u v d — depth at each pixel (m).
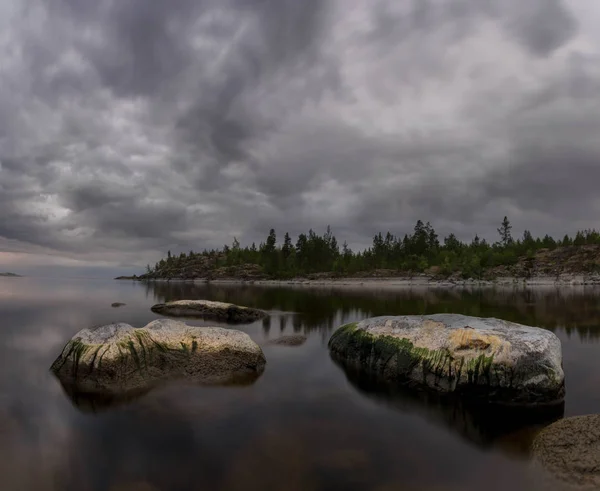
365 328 3.70
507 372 2.63
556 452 1.91
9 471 1.75
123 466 1.81
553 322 6.13
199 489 1.64
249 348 3.42
